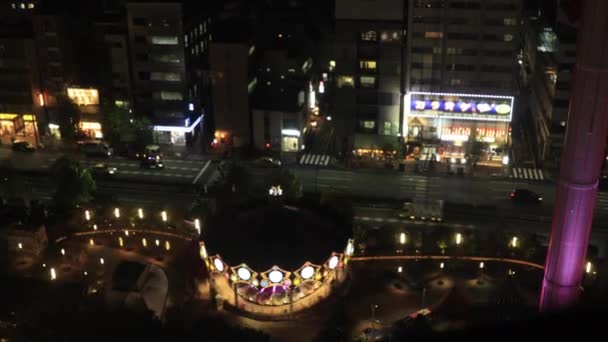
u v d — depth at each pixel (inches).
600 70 2127.2
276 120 4972.9
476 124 4825.3
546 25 4997.5
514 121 5374.0
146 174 4712.1
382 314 3078.2
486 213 4165.8
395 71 4722.0
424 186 4537.4
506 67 4616.1
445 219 4087.1
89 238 3713.1
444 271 3378.4
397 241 3486.7
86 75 5206.7
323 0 6141.7
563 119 4584.2
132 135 4992.6
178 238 3688.5
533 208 4229.8
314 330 2972.4
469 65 4643.2
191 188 4490.7
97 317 2482.8
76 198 3863.2
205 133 5438.0
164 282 3171.8
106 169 4704.7
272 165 4805.6
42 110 5191.9
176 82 4965.6
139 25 4837.6
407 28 4611.2
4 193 4077.3
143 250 3617.1
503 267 3348.9
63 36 4975.4
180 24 4790.8
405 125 4896.7
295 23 5482.3
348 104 4872.0
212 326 2471.7
